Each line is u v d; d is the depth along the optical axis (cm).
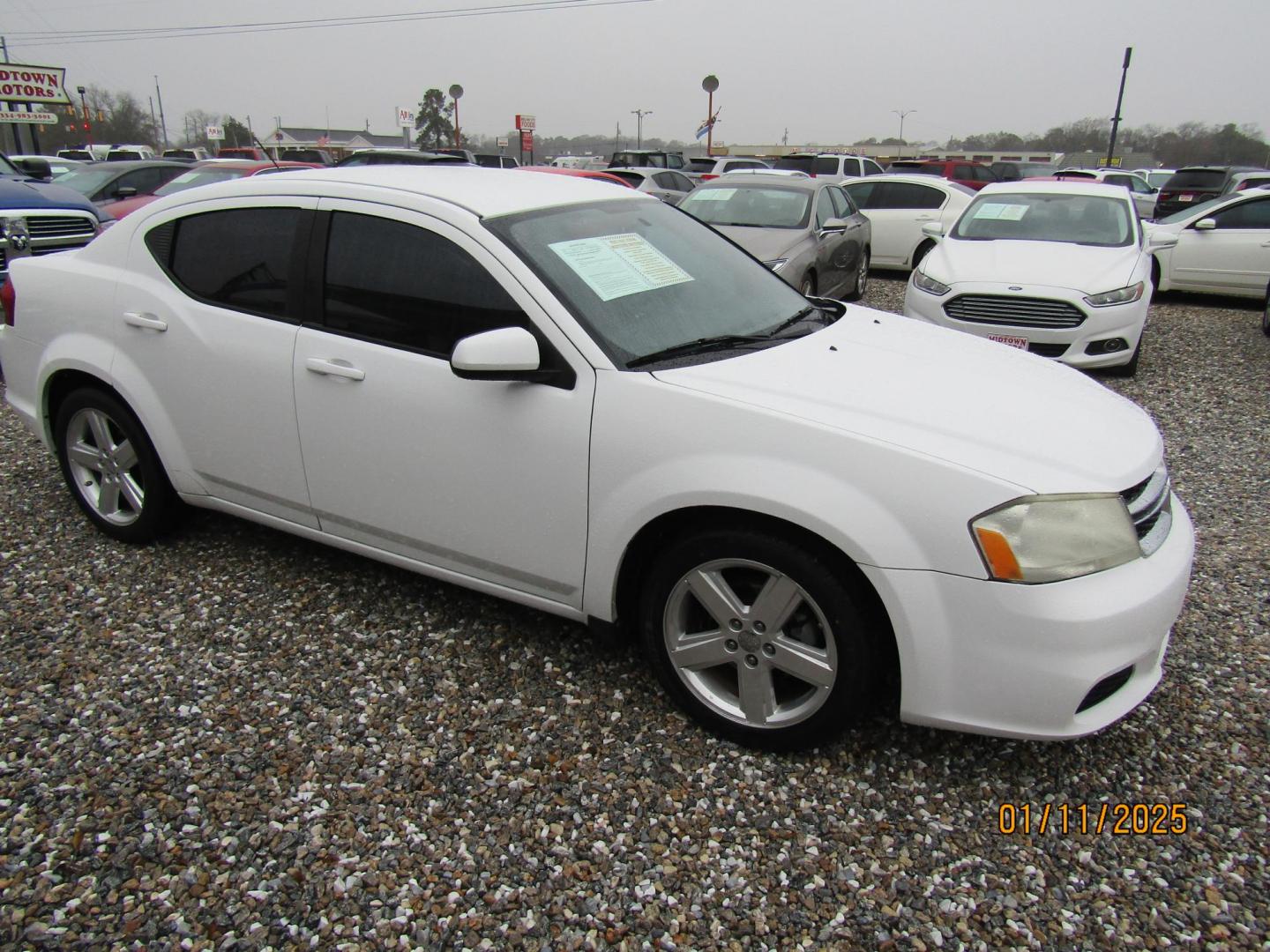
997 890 216
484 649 310
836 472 229
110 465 373
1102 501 228
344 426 298
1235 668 307
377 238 293
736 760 259
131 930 201
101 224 783
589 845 227
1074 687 222
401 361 285
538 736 267
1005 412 253
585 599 273
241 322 318
